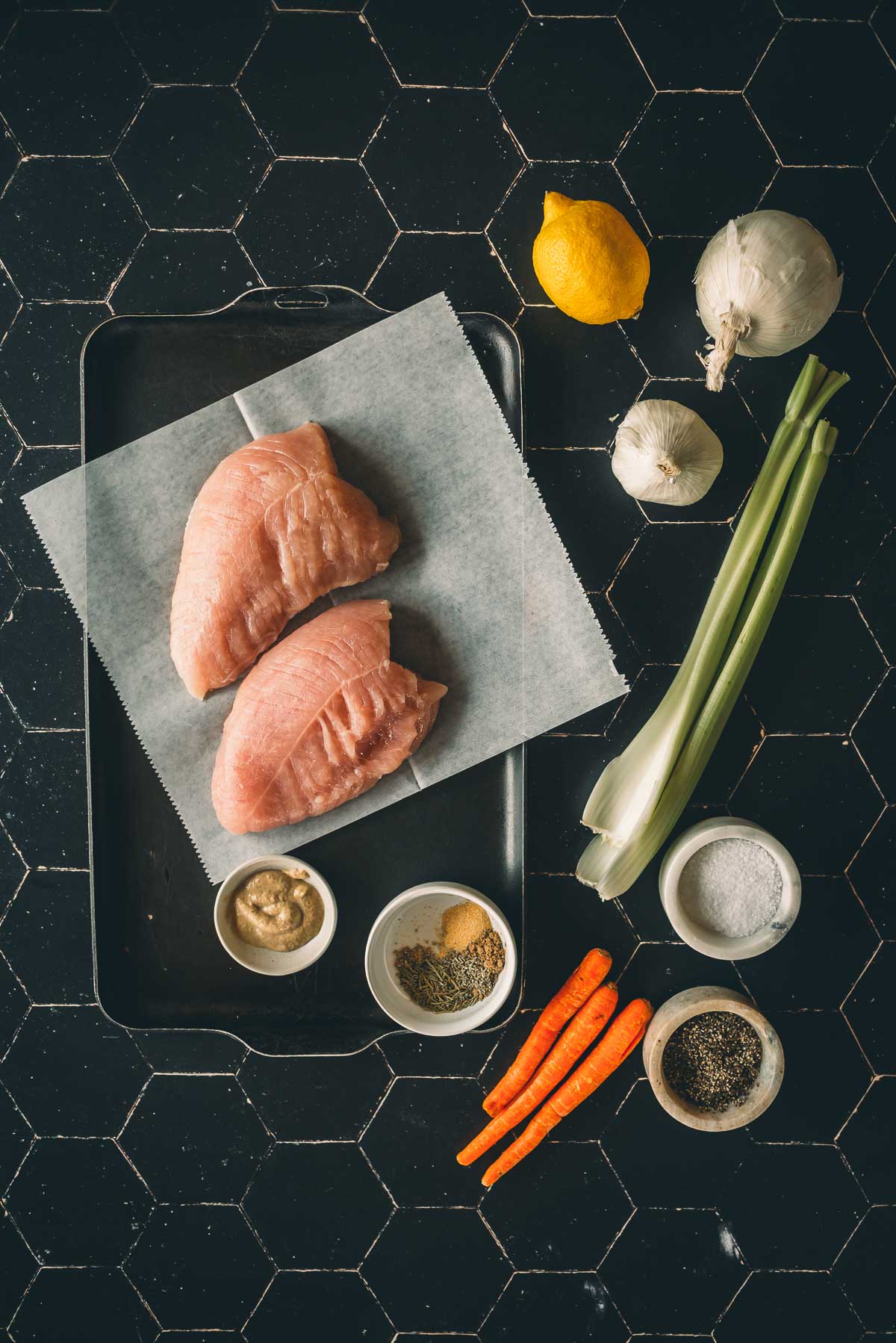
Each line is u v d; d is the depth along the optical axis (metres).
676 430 0.95
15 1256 1.02
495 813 0.99
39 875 1.01
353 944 0.99
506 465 0.98
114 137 0.99
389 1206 1.02
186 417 0.98
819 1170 1.02
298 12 0.99
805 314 0.94
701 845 0.96
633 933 1.01
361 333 0.97
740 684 0.97
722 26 0.99
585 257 0.93
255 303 0.98
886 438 1.00
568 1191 1.02
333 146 0.99
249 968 0.97
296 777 0.96
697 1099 0.99
